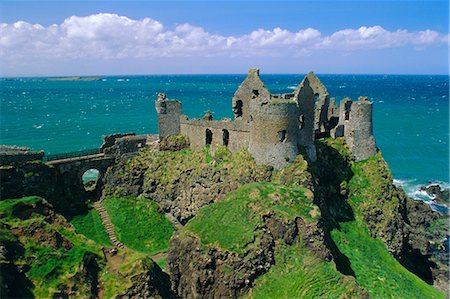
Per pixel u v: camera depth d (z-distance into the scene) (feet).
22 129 532.32
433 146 480.64
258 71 225.15
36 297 114.11
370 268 183.01
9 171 201.05
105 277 127.85
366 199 224.12
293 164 198.90
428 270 226.58
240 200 178.60
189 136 243.81
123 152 242.37
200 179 220.02
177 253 170.30
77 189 230.48
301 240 166.81
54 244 126.93
